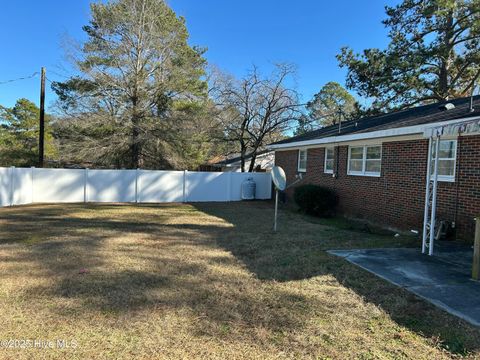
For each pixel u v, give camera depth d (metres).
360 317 3.83
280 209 14.25
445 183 8.08
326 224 10.53
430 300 4.24
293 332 3.47
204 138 24.38
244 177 18.42
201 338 3.32
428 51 20.41
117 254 6.38
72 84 21.11
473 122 5.32
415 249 6.96
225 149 28.91
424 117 9.32
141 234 8.41
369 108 23.11
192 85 23.64
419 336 3.41
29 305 3.98
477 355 3.07
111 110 21.77
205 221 10.71
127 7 20.81
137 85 21.08
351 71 22.55
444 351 3.14
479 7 18.27
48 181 15.38
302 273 5.38
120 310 3.90
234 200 18.17
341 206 12.25
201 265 5.75
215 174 17.78
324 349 3.16
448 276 5.17
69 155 21.84
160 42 21.48
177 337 3.33
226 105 23.48
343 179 12.20
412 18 21.11
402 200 9.43
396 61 20.44
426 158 8.67
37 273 5.15
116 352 3.04
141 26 20.86
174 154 22.69
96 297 4.25
